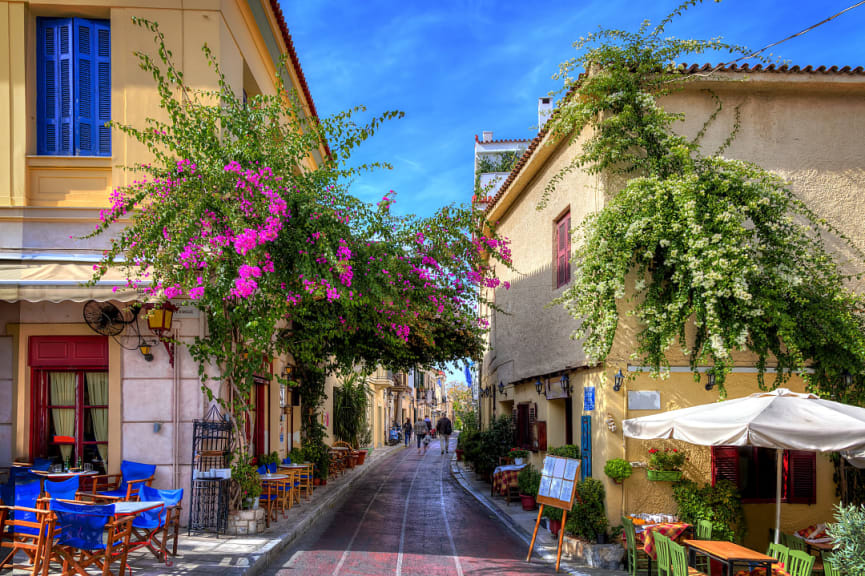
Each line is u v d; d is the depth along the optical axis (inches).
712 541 287.9
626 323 384.5
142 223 354.9
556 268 507.2
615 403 379.2
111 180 413.4
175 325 404.2
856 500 374.0
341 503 571.2
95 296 358.6
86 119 424.2
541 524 454.9
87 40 428.5
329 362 709.3
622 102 378.6
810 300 343.0
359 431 1023.6
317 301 445.1
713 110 404.5
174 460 397.4
